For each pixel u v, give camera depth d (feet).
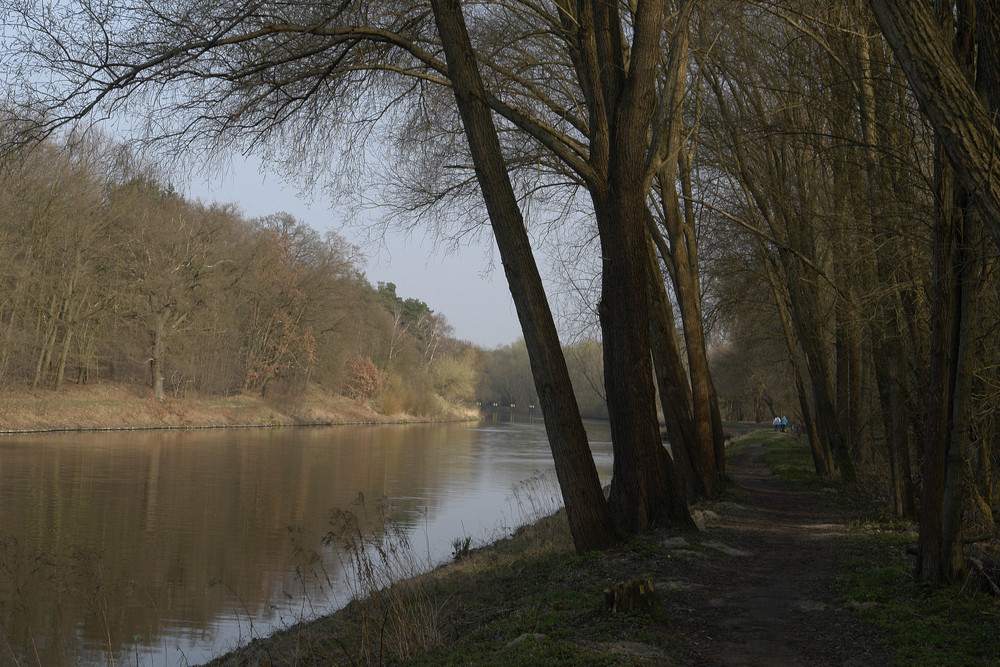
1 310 140.15
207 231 180.04
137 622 38.24
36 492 75.36
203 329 184.24
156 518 65.92
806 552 39.88
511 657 20.47
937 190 27.76
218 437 155.22
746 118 54.08
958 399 28.09
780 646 22.90
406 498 84.79
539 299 34.71
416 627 25.80
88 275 154.40
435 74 43.37
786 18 41.93
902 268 37.81
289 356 220.84
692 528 39.81
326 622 33.50
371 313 282.77
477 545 55.52
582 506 34.94
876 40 38.29
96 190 144.15
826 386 74.59
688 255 67.00
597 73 39.34
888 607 26.32
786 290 76.79
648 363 39.37
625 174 37.63
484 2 45.98
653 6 36.45
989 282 28.60
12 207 130.82
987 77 18.35
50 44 30.45
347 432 201.98
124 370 184.85
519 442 196.95
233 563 51.34
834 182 44.88
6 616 38.01
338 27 37.19
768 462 108.06
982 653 21.26
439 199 53.11
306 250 223.92
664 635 22.74
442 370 348.59
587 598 26.61
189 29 33.19
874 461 81.15
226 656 31.81
